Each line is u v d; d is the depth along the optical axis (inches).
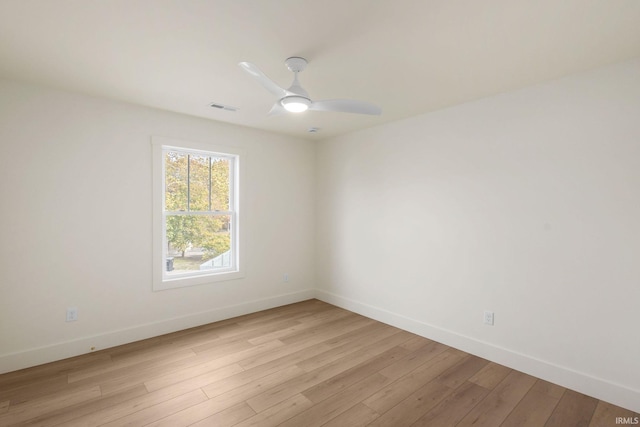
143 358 111.7
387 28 71.3
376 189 152.8
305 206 183.3
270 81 75.4
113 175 120.3
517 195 105.8
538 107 101.1
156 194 130.1
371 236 155.3
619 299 86.8
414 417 81.5
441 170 126.8
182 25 70.4
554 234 98.0
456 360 112.4
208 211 149.3
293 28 71.4
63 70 93.7
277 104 88.0
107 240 119.6
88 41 77.4
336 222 174.7
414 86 103.9
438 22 68.8
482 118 114.4
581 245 93.0
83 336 115.1
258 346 122.3
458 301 121.8
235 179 157.0
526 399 89.5
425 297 132.7
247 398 88.7
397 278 143.6
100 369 103.6
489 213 112.8
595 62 87.0
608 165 88.4
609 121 88.1
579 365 93.4
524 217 104.3
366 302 158.1
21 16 66.8
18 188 103.0
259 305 164.4
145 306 128.9
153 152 128.6
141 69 92.8
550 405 86.8
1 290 100.7
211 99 117.7
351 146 165.5
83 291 115.0
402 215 141.3
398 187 142.9
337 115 134.9
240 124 151.2
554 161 97.9
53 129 108.5
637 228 84.0
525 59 85.4
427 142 131.5
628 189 85.3
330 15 66.4
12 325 102.5
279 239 172.1
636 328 84.2
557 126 97.3
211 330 138.0
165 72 94.7
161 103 122.3
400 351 119.2
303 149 181.6
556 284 97.7
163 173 136.1
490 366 108.2
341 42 77.3
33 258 105.7
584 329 92.6
